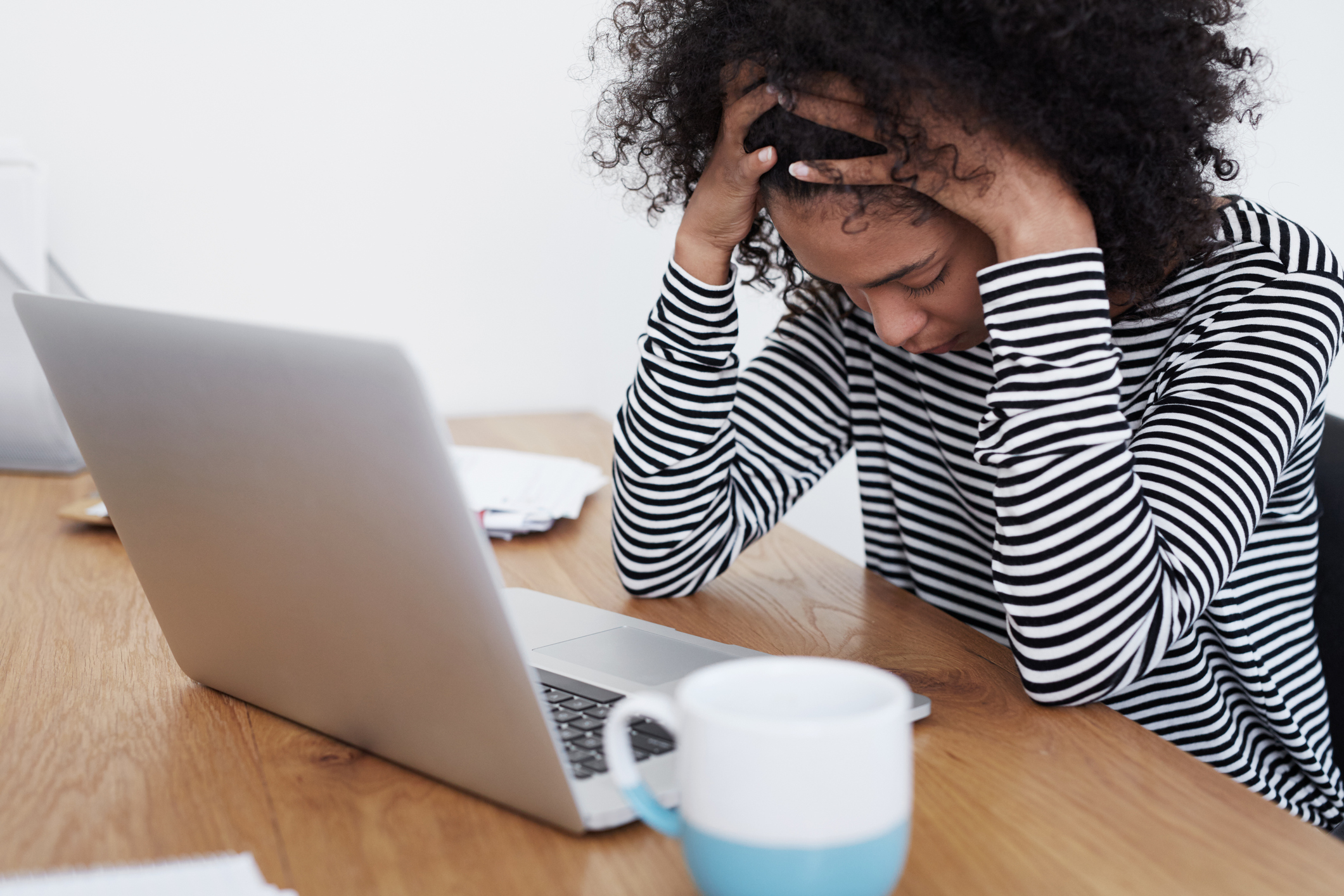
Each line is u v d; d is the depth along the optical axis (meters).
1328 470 0.93
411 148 1.71
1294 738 0.90
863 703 0.41
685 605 0.88
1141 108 0.73
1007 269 0.71
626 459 0.91
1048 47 0.68
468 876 0.47
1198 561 0.73
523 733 0.48
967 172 0.71
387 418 0.44
